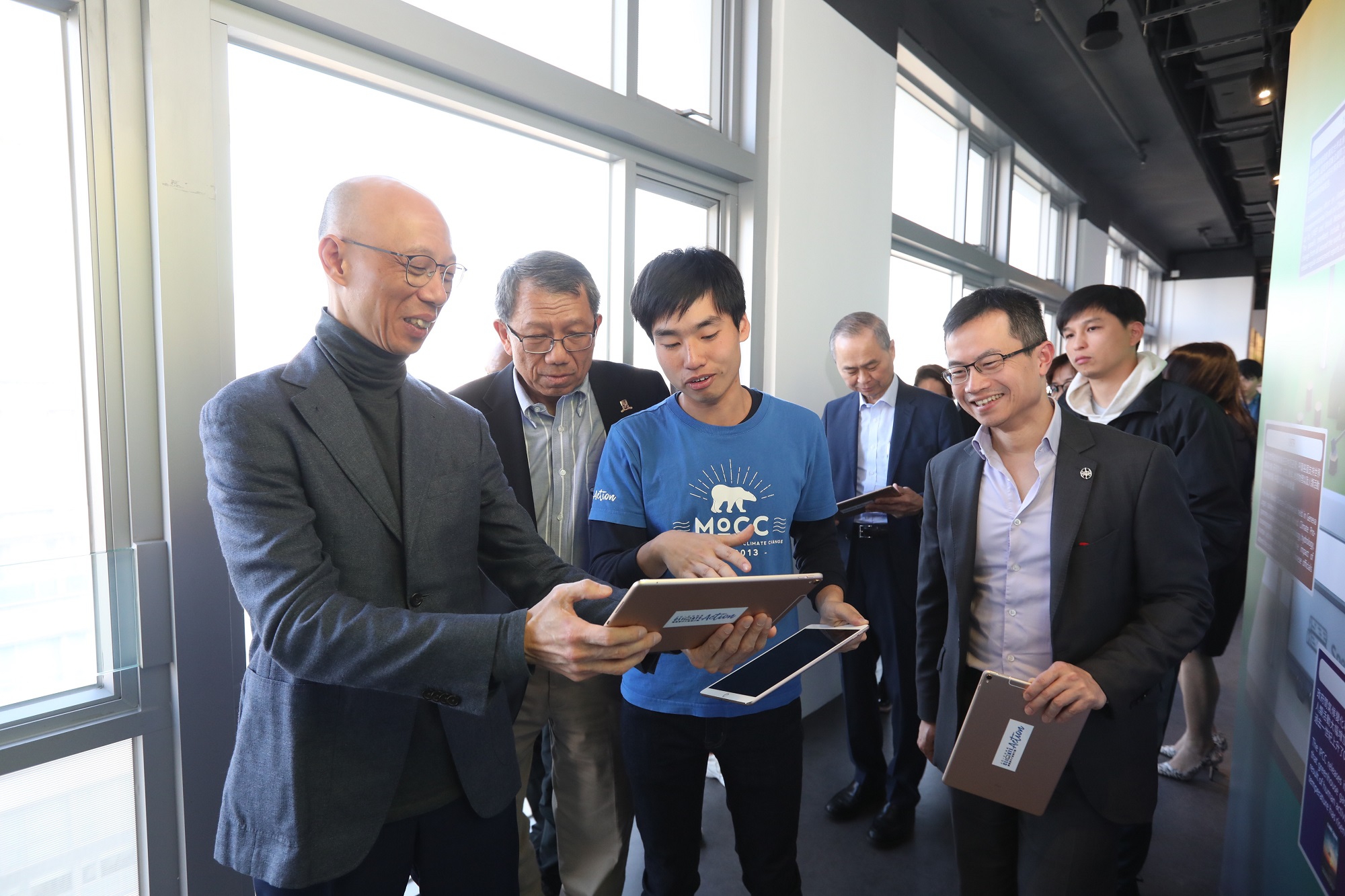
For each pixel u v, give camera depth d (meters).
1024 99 5.42
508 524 1.24
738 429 1.44
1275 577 1.53
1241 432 2.94
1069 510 1.26
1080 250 7.16
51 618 1.29
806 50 3.06
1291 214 1.53
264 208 1.62
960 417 2.43
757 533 1.43
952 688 1.40
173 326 1.38
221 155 1.46
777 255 3.01
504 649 0.89
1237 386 2.93
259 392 0.96
